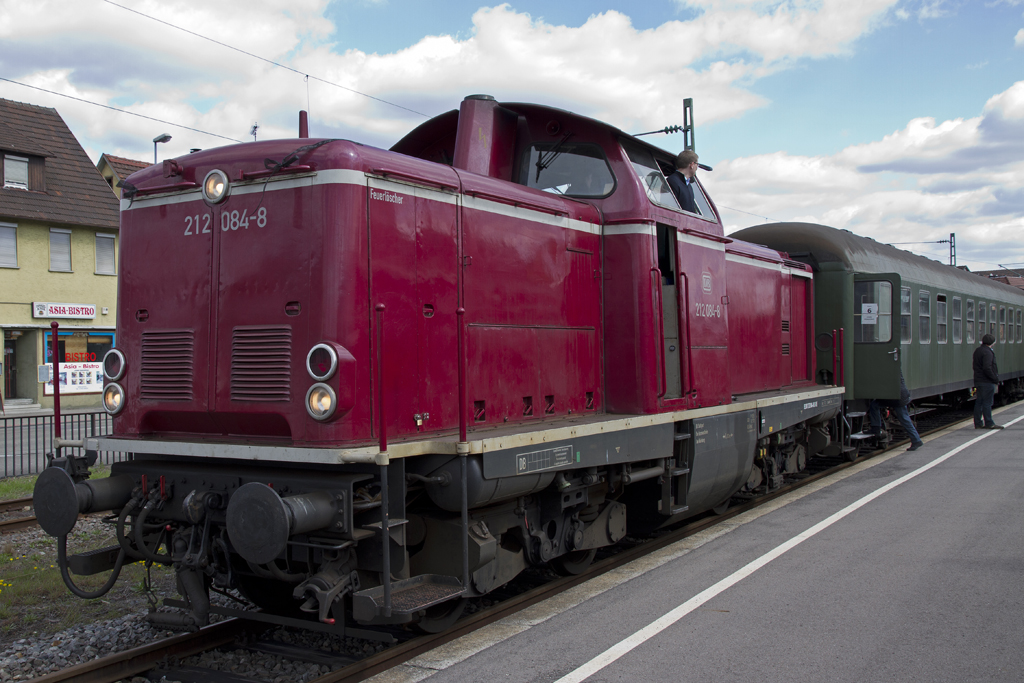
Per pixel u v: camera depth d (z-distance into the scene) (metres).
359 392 4.12
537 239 5.56
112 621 5.02
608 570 6.07
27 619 5.09
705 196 7.42
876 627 4.54
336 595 3.87
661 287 6.23
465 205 4.95
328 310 4.09
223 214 4.44
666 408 6.24
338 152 4.17
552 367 5.66
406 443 4.14
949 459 10.74
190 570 4.26
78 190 24.28
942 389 14.73
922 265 14.26
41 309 22.77
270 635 4.74
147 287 4.71
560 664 4.11
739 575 5.68
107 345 24.64
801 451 9.83
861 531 6.84
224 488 4.23
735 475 7.45
